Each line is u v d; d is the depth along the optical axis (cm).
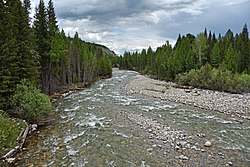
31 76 2958
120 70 13375
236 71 5825
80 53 6819
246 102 3616
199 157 1612
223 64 5959
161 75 7800
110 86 5725
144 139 1983
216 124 2473
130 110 3088
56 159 1580
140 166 1485
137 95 4366
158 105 3456
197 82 5528
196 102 3650
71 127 2319
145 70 10150
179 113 2962
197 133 2150
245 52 6206
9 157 1573
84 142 1911
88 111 3005
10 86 2530
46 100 2489
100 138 2008
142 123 2467
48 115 2753
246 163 1531
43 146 1808
